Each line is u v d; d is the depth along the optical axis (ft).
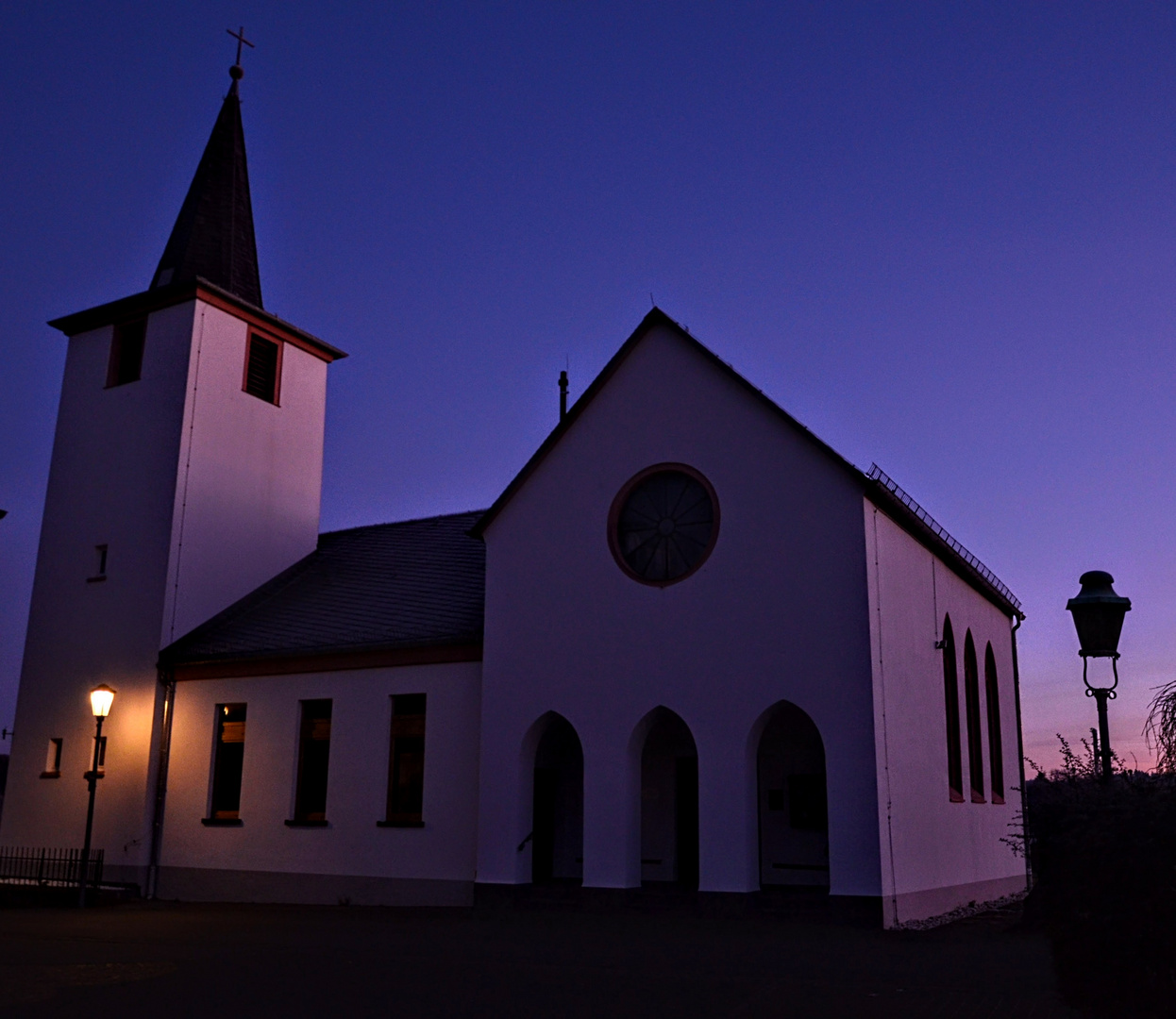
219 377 90.89
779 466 61.98
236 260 96.78
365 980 38.68
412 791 72.08
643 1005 33.99
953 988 37.22
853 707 57.41
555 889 63.16
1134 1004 23.22
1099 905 23.85
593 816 62.95
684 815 68.03
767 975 40.01
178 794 80.89
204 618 87.04
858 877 55.83
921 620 67.56
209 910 67.92
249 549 91.45
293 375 97.81
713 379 65.05
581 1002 34.45
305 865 74.18
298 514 96.32
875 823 55.98
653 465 65.87
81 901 70.79
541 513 68.90
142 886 79.61
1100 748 31.40
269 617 84.74
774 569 60.85
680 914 59.21
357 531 98.73
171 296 90.63
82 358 95.30
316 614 82.38
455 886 68.28
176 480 86.38
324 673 76.59
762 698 59.57
